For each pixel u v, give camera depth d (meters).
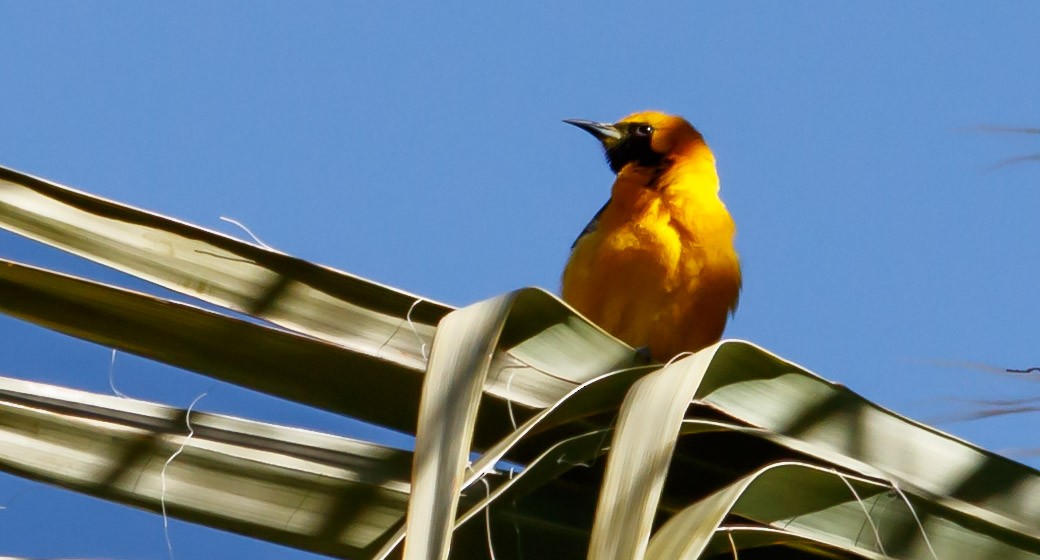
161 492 4.15
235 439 4.28
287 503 4.25
